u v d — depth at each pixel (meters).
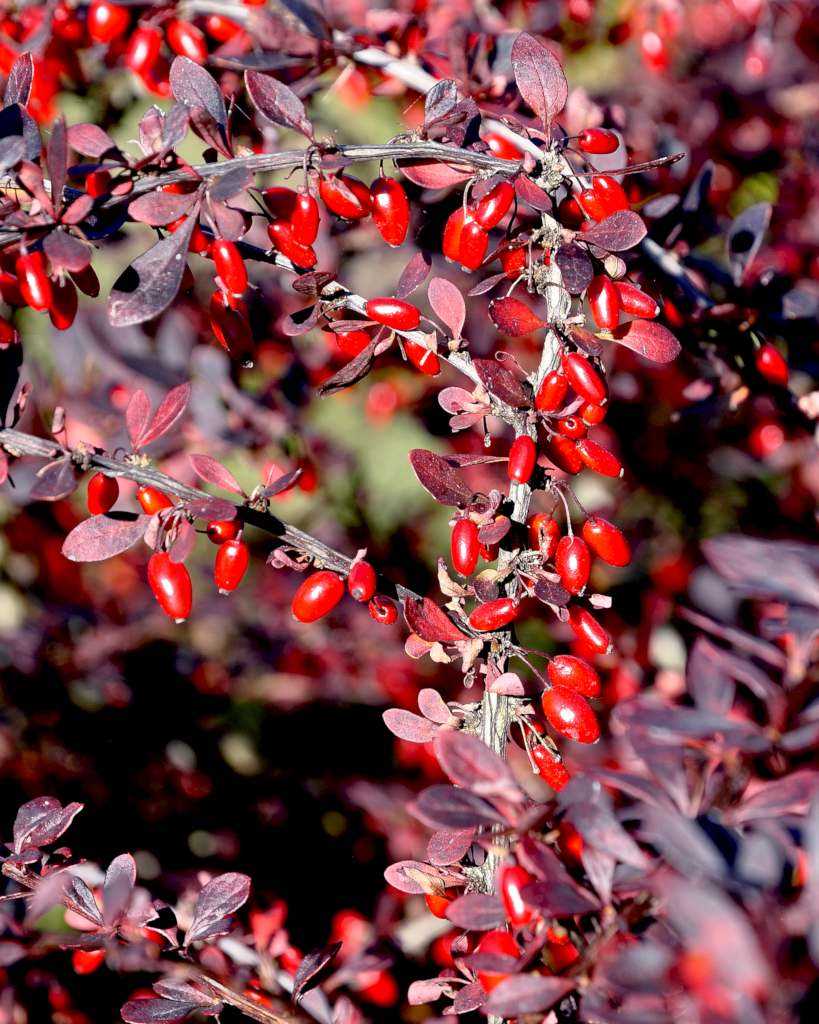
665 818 0.49
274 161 0.54
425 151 0.55
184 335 0.69
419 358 0.56
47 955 0.61
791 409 0.63
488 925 0.51
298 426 0.71
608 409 0.71
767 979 0.48
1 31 0.66
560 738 0.64
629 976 0.49
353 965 0.58
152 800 0.70
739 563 0.51
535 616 0.70
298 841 0.68
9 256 0.54
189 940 0.55
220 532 0.54
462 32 0.63
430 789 0.51
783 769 0.50
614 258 0.54
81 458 0.54
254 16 0.62
